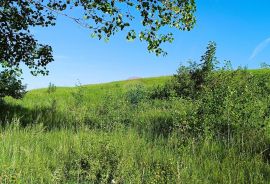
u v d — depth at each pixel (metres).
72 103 23.89
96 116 16.78
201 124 11.84
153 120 15.46
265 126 11.35
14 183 6.62
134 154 9.27
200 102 12.88
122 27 13.04
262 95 16.45
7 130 11.94
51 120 15.75
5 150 8.95
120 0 12.91
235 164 8.77
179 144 10.47
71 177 7.90
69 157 9.02
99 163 8.05
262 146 10.20
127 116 16.36
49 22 15.95
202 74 23.22
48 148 10.30
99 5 12.74
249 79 16.88
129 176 7.59
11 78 18.31
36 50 16.31
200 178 7.79
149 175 7.62
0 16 15.28
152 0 12.98
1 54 15.64
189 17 13.25
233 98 12.57
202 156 9.67
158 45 13.23
